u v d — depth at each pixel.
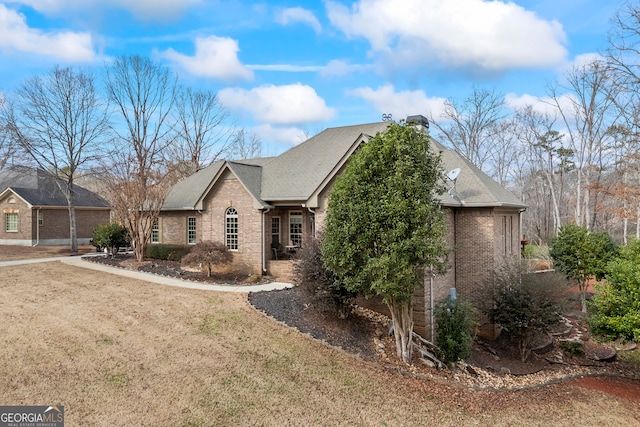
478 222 16.59
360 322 13.10
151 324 11.42
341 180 11.00
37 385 7.70
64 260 23.16
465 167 18.36
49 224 33.19
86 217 35.84
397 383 9.84
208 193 20.92
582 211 37.16
